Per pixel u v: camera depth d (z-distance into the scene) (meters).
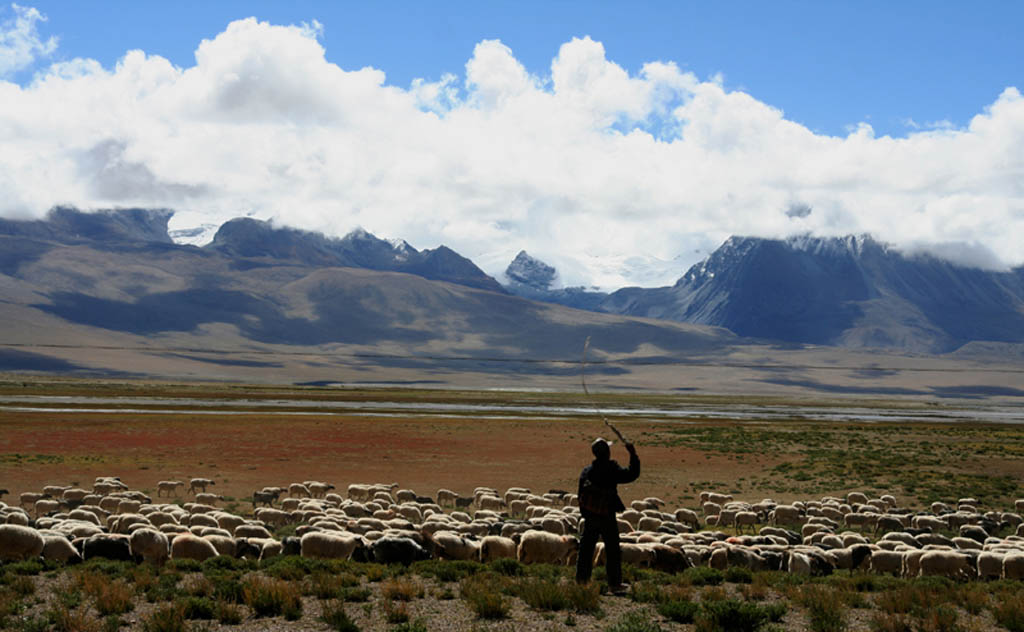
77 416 93.00
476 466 60.09
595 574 16.06
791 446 80.19
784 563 20.11
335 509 32.53
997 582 17.17
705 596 14.52
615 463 14.71
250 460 60.16
